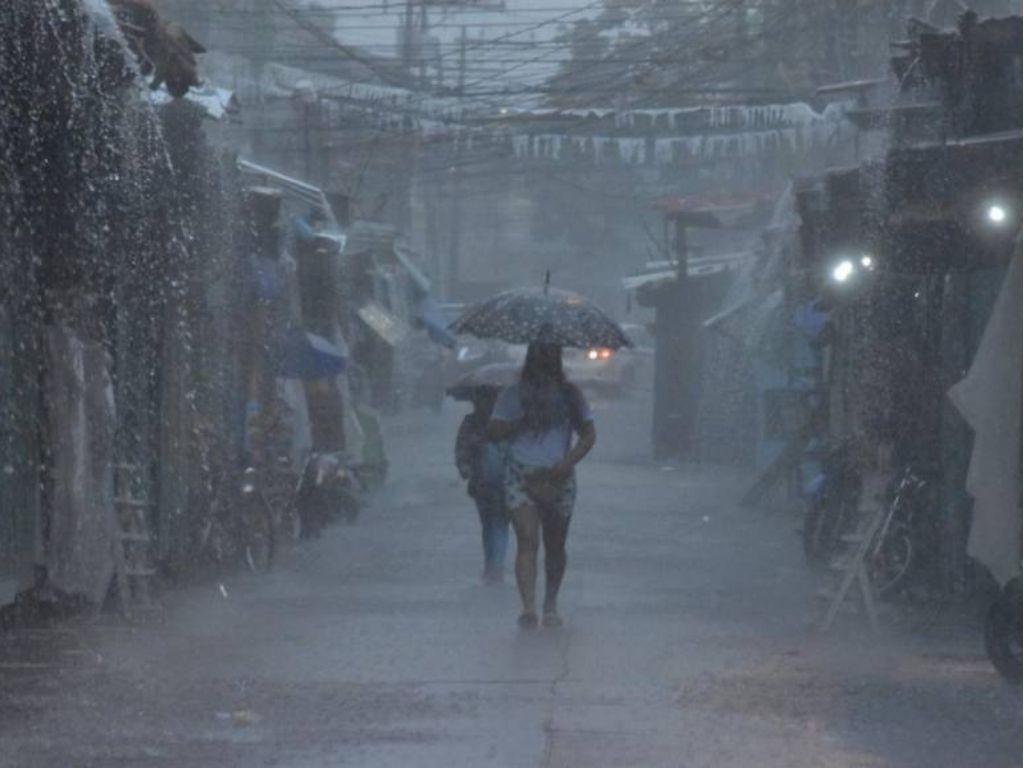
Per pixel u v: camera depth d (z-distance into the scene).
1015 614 28.47
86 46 29.38
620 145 83.88
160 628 34.88
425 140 89.19
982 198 33.72
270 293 52.78
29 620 33.41
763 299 80.12
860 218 40.94
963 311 37.75
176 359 42.06
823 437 57.94
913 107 37.56
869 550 36.75
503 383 43.44
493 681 28.95
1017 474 29.12
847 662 31.09
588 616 37.53
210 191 46.53
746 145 81.00
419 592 42.22
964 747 24.06
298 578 45.25
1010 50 35.81
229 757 23.08
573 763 22.80
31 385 32.38
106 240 35.62
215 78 88.69
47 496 32.62
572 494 35.97
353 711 26.30
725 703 27.02
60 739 24.20
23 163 31.66
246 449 50.06
